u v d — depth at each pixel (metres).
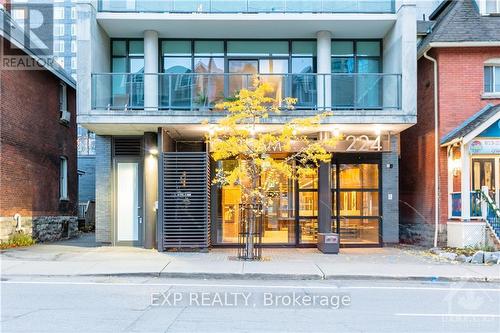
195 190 15.75
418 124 18.78
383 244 17.47
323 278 11.71
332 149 16.67
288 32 17.12
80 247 16.89
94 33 15.80
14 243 17.16
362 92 15.95
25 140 18.55
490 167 16.81
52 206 21.30
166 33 17.16
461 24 16.95
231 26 16.55
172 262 13.23
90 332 6.71
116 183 17.34
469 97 16.86
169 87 15.80
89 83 15.35
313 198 17.50
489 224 15.58
